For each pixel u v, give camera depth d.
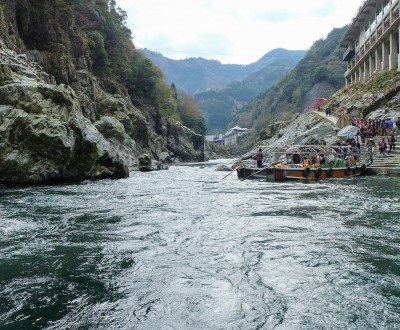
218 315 4.25
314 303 4.52
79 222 9.06
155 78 77.06
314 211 10.34
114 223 8.95
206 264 5.94
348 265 5.82
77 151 20.00
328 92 115.12
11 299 4.71
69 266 5.89
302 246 6.86
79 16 58.09
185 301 4.62
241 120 192.50
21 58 24.31
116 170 22.67
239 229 8.26
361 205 11.18
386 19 44.03
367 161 24.03
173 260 6.16
